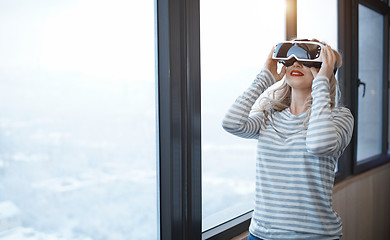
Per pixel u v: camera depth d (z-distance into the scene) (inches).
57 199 38.3
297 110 49.6
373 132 114.8
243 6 64.3
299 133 46.2
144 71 47.3
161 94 49.1
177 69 49.2
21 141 35.2
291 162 45.9
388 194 120.2
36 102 36.1
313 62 45.6
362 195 100.3
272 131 48.7
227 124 48.0
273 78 50.3
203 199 58.7
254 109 53.4
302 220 44.9
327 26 90.4
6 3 33.6
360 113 105.3
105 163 42.8
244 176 67.4
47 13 36.7
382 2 111.4
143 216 48.2
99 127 41.9
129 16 45.0
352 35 96.8
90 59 40.7
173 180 49.9
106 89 42.5
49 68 37.0
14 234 35.1
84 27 40.1
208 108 58.4
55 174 38.0
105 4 42.1
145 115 47.6
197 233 53.7
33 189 36.3
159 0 48.4
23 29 34.9
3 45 33.6
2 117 33.7
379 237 113.9
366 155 111.1
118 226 44.9
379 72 116.0
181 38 49.9
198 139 52.9
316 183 44.9
